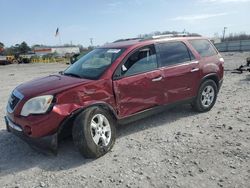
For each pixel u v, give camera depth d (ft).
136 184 12.39
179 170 13.38
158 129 19.07
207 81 22.00
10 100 16.60
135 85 17.25
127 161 14.58
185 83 20.30
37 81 17.56
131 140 17.38
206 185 12.04
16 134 15.53
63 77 17.42
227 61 82.38
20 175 13.87
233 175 12.73
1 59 171.94
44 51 276.41
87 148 14.55
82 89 15.19
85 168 14.12
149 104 18.16
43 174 13.80
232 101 26.13
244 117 20.88
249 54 125.39
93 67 17.52
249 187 11.78
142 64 17.99
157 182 12.45
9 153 16.44
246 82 37.09
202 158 14.47
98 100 15.66
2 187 12.87
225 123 19.69
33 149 16.69
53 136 14.47
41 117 14.25
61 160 15.14
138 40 19.20
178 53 20.25
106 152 15.55
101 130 15.40
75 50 285.64
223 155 14.69
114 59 17.15
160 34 20.92
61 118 14.39
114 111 16.39
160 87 18.63
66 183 12.85
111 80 16.33
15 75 72.69
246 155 14.57
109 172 13.57
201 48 22.16
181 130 18.72
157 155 15.10
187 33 22.26
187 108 23.63
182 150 15.56
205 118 21.02
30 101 14.67
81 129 14.43
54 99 14.48
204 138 17.12
